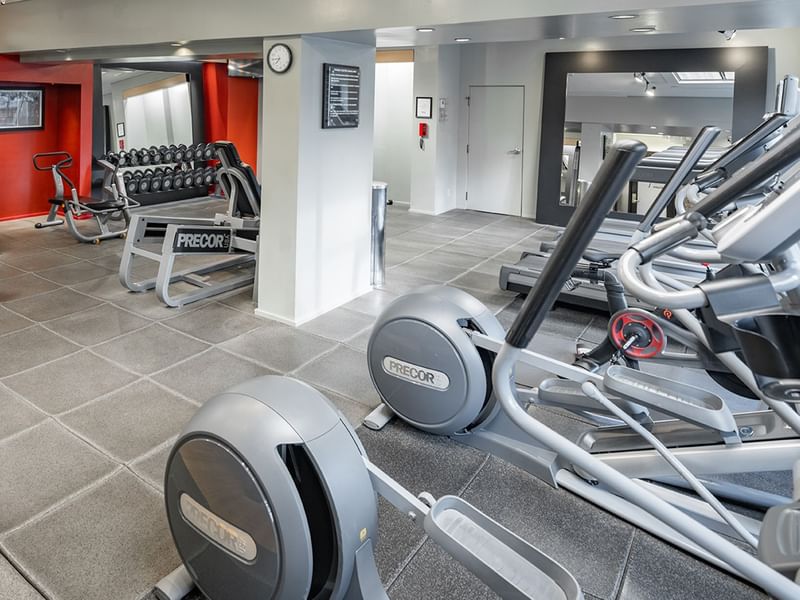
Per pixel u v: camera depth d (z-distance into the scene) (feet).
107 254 19.47
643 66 22.70
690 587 6.45
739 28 10.53
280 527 4.87
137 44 15.65
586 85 24.09
